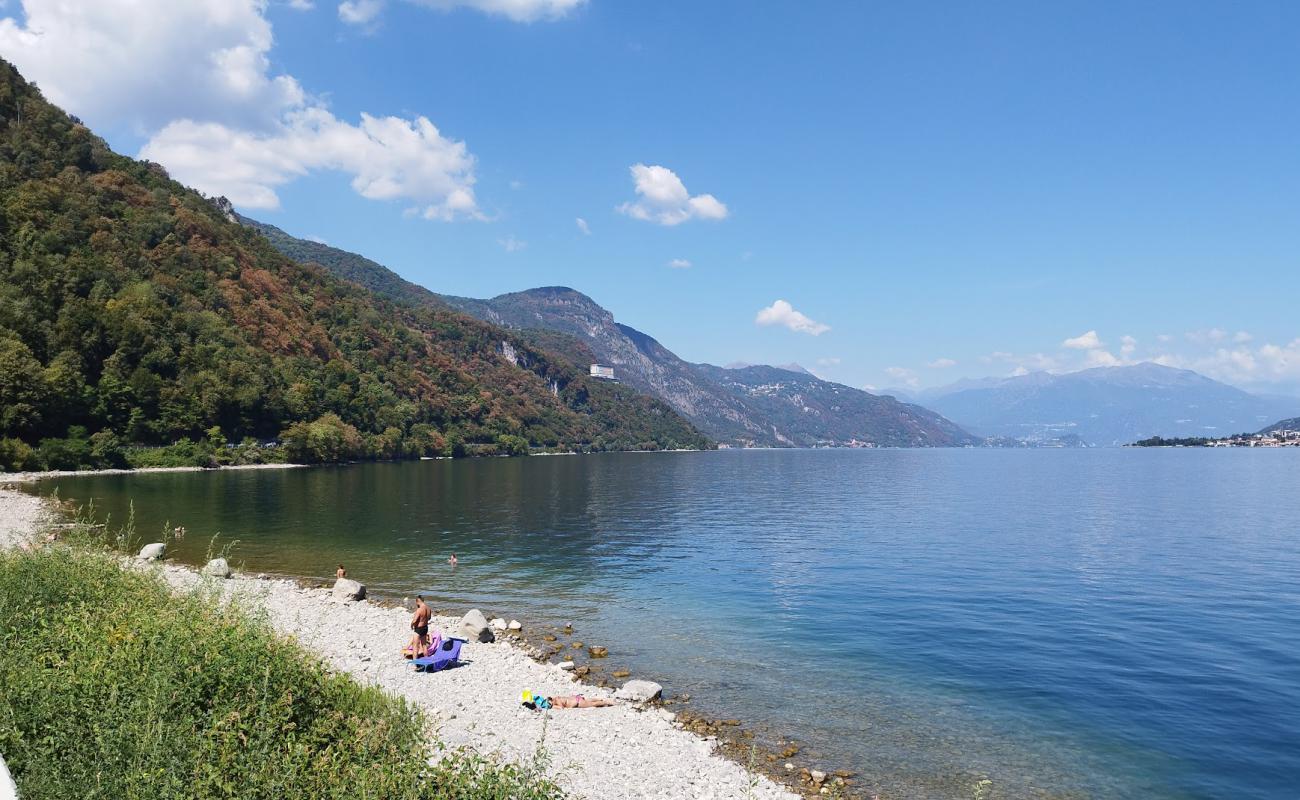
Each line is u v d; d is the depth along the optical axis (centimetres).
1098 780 1825
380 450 17938
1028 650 2903
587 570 4550
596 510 8269
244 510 7100
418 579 4172
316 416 16625
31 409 11088
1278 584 4206
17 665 1238
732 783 1702
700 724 2091
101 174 17675
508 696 2208
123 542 2828
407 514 7281
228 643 1373
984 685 2494
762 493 11125
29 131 16988
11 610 1622
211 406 13762
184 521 6197
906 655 2822
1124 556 5184
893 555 5200
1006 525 7062
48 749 965
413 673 2400
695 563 4828
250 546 5106
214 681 1276
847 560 4975
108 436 11719
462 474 14300
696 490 11556
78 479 10069
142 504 7325
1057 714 2245
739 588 4028
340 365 18712
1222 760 1945
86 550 2284
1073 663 2745
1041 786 1788
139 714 1077
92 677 1179
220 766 998
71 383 11794
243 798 952
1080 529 6750
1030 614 3472
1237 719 2222
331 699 1431
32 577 1875
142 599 1891
